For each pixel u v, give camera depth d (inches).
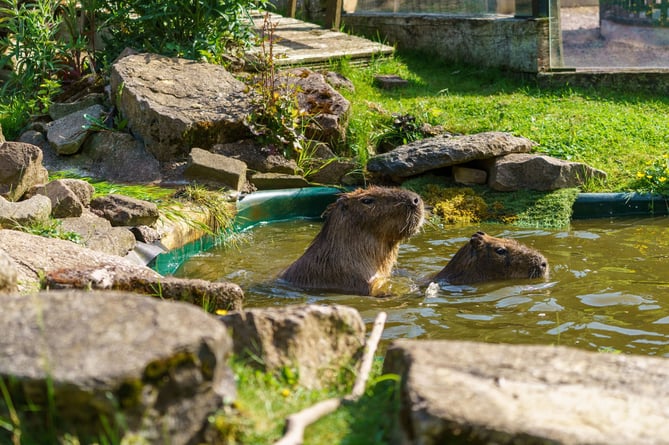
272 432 146.0
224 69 483.5
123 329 140.7
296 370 171.2
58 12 559.2
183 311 146.4
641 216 421.7
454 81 590.6
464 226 407.2
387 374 167.5
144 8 511.8
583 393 143.6
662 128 499.8
